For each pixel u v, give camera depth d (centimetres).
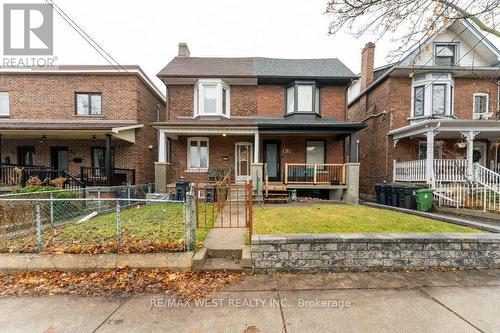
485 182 869
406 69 1133
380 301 302
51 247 427
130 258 391
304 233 451
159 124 1053
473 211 745
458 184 923
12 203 488
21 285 341
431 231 471
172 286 338
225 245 438
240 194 1051
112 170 1077
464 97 1195
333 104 1261
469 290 330
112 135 1072
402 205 884
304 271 388
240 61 1389
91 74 1195
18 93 1183
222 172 1194
